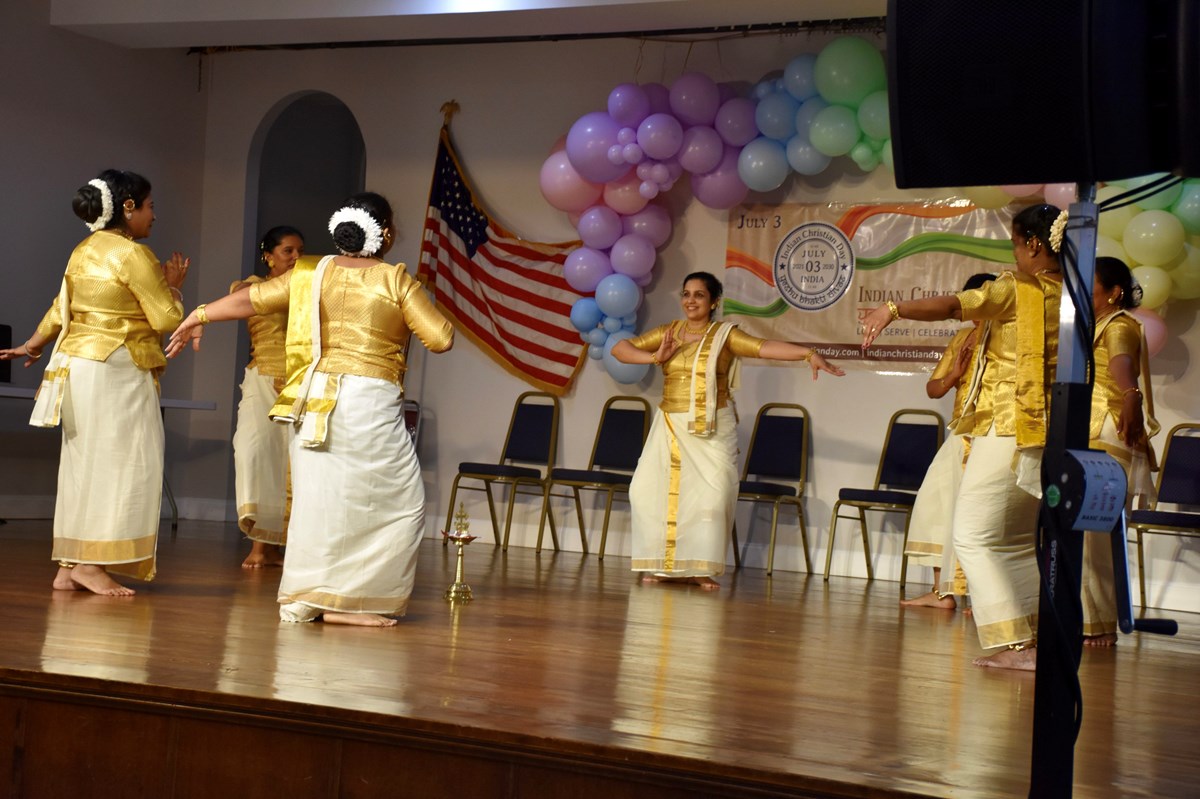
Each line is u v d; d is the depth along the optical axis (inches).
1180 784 89.9
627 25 286.5
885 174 299.0
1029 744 98.6
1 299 305.1
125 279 164.7
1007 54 79.9
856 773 84.4
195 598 167.3
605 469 321.1
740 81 311.1
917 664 143.9
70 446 165.3
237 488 221.3
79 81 323.6
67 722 100.9
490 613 168.6
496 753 90.0
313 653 123.6
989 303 141.6
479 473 302.7
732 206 308.7
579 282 303.1
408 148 345.7
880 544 293.3
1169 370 271.1
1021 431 141.6
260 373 223.0
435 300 334.3
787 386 304.3
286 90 354.6
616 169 290.2
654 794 86.3
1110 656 166.6
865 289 299.1
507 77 336.5
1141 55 80.3
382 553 150.3
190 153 356.8
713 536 240.2
